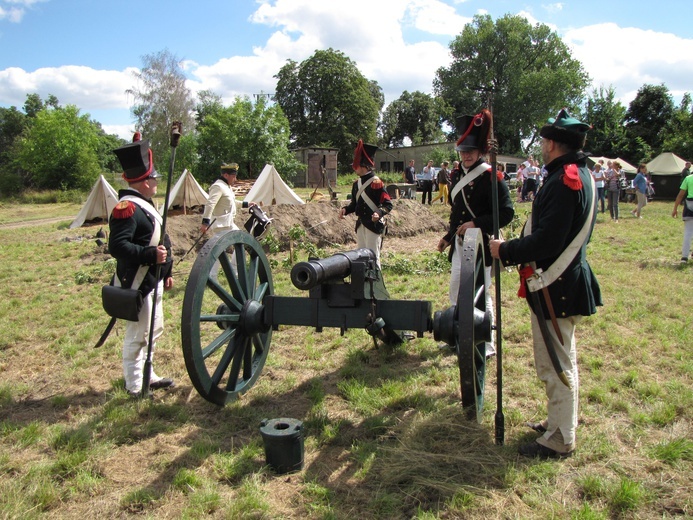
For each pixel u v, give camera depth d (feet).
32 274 29.04
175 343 17.20
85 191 123.95
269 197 56.54
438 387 13.70
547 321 9.87
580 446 10.45
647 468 9.78
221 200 23.56
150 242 13.03
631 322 18.48
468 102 195.62
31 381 14.74
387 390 13.33
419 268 28.04
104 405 12.81
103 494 9.36
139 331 13.16
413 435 10.91
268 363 15.47
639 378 13.75
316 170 148.36
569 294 9.67
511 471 9.55
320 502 8.97
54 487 9.46
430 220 45.57
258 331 12.64
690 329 17.58
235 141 122.52
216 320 11.96
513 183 96.22
